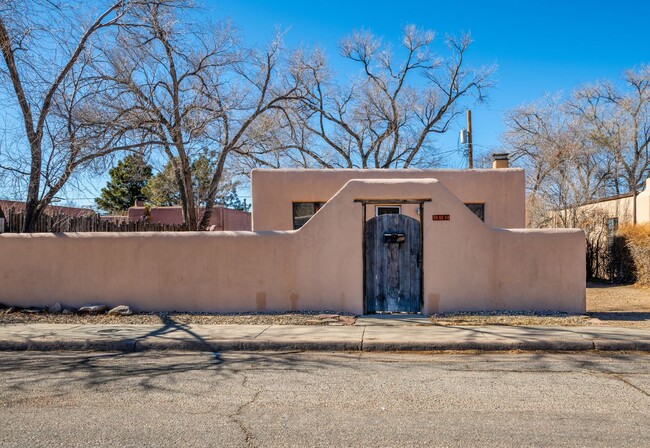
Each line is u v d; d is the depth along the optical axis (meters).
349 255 11.57
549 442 4.79
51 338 9.29
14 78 12.77
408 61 32.97
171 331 9.90
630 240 18.19
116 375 7.23
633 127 34.06
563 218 24.31
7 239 12.11
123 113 15.92
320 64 28.78
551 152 28.86
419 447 4.68
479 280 11.53
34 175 13.11
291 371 7.46
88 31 13.71
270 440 4.85
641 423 5.28
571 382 6.83
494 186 16.12
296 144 29.86
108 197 41.88
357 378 7.06
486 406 5.85
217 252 11.82
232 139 21.58
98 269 11.97
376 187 11.53
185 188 20.56
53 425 5.24
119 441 4.82
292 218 15.94
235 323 10.73
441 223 11.49
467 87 33.44
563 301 11.53
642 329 9.91
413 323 10.55
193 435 4.97
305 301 11.67
